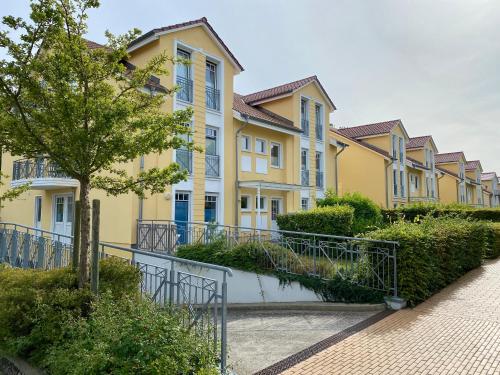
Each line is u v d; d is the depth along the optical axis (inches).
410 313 289.1
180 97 584.1
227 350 186.4
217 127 647.1
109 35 213.3
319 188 904.9
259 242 410.0
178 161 571.8
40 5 184.7
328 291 336.2
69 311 184.5
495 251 576.4
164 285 215.6
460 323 261.1
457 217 526.0
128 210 503.5
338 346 219.6
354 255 342.6
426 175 1482.5
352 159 1148.5
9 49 184.9
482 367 187.9
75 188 547.2
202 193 604.4
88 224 213.3
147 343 148.9
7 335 192.9
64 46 191.6
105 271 223.9
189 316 187.8
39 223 645.9
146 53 573.0
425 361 195.8
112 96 213.5
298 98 838.5
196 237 491.5
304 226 573.9
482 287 373.1
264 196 757.3
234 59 668.7
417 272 309.4
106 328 157.6
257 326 270.2
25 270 250.4
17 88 189.9
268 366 190.5
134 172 493.0
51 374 166.7
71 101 185.8
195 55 608.4
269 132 770.2
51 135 192.7
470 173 2153.1
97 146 198.4
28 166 559.5
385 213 933.2
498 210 844.0
